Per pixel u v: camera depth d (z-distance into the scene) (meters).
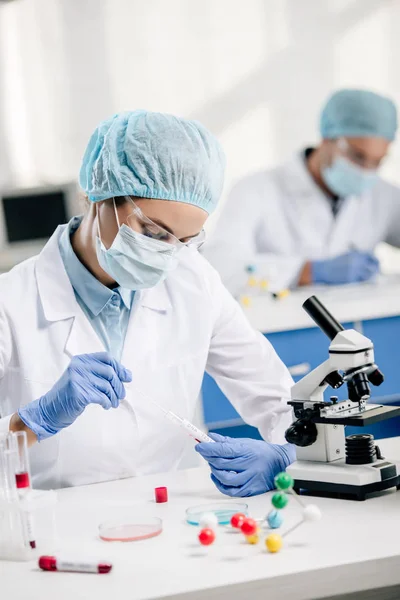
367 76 5.36
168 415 1.71
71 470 1.87
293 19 5.20
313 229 4.40
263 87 5.20
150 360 1.92
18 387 1.86
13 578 1.25
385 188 4.54
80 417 1.85
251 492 1.62
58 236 1.98
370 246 4.56
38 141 4.89
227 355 2.08
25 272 1.93
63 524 1.49
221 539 1.36
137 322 1.94
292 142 5.27
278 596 1.20
